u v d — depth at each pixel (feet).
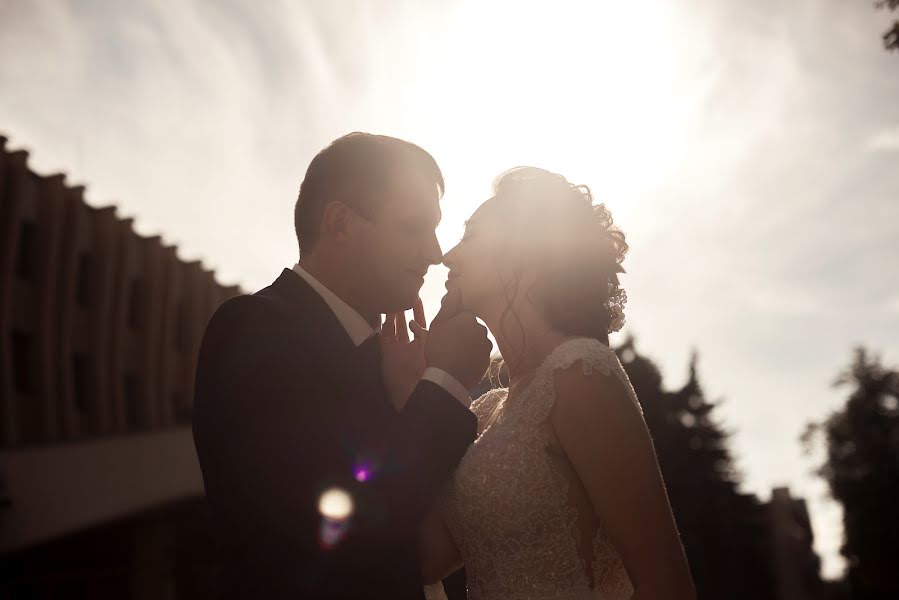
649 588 8.24
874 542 126.21
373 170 10.34
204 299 127.34
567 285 9.63
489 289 10.06
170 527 73.26
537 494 8.97
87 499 66.39
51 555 70.18
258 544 8.96
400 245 10.35
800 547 184.24
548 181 10.02
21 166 97.45
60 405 100.78
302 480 8.85
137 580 70.85
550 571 8.98
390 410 9.84
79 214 106.01
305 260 10.67
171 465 74.08
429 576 10.18
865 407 133.69
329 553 8.71
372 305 10.59
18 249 99.50
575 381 8.76
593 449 8.59
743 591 116.06
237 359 9.38
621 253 10.14
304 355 9.45
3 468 60.59
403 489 8.80
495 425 9.75
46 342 99.14
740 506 131.75
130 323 116.57
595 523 9.11
